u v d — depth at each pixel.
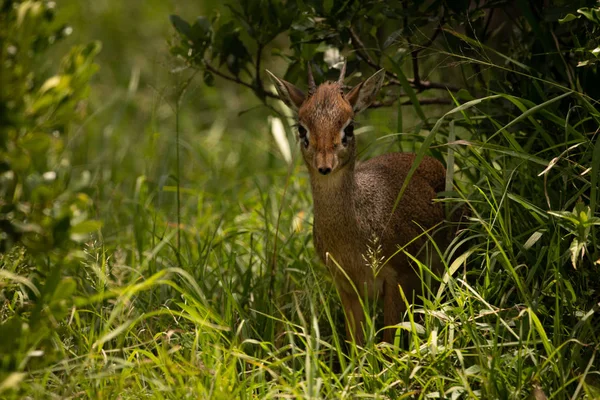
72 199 6.39
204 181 13.47
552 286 8.00
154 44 18.52
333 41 9.94
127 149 14.74
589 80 8.69
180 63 13.35
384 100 11.29
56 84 6.02
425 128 10.09
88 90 6.41
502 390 7.05
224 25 10.41
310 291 8.95
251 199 12.45
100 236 9.79
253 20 10.20
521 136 9.46
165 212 12.49
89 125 15.05
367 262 8.98
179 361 7.76
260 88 10.65
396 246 9.15
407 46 10.28
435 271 9.58
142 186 12.17
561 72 9.08
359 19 9.98
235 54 10.55
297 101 9.19
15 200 6.26
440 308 8.10
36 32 6.13
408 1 9.56
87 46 6.31
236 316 8.92
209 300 9.28
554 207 8.57
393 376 7.29
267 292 9.36
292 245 10.48
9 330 6.19
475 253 9.27
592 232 7.73
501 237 8.22
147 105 16.28
